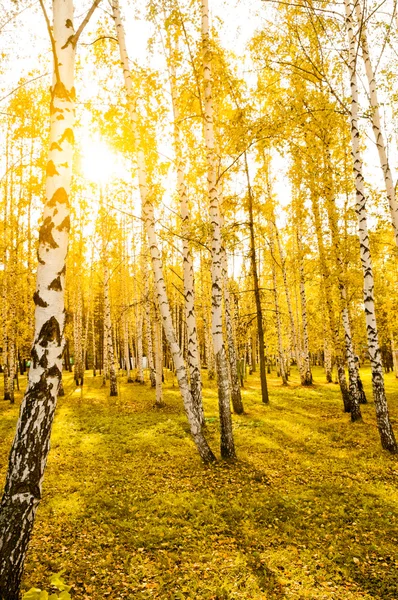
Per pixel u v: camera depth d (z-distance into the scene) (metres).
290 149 12.11
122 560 4.95
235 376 14.88
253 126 9.88
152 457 9.19
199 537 5.52
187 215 11.94
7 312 19.92
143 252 22.27
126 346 28.47
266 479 7.67
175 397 18.81
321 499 6.64
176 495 6.92
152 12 7.29
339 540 5.36
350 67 9.30
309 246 15.31
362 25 8.44
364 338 16.78
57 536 5.48
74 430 12.12
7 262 18.59
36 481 3.42
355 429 11.34
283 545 5.30
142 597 4.21
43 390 3.53
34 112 15.40
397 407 14.64
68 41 3.98
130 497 6.84
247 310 31.27
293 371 41.59
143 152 8.30
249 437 10.80
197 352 12.06
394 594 4.23
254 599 4.21
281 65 11.25
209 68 9.00
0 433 11.77
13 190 19.72
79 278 24.94
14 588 3.23
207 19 8.84
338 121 12.01
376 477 7.55
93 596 4.21
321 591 4.33
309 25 10.77
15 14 4.91
